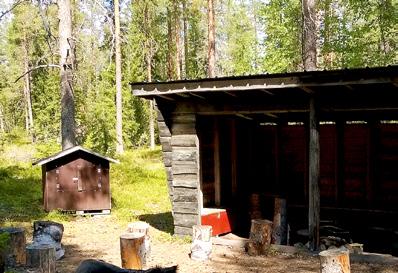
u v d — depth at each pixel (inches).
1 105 2047.2
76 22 799.1
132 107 1374.3
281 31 831.1
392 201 444.5
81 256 334.0
